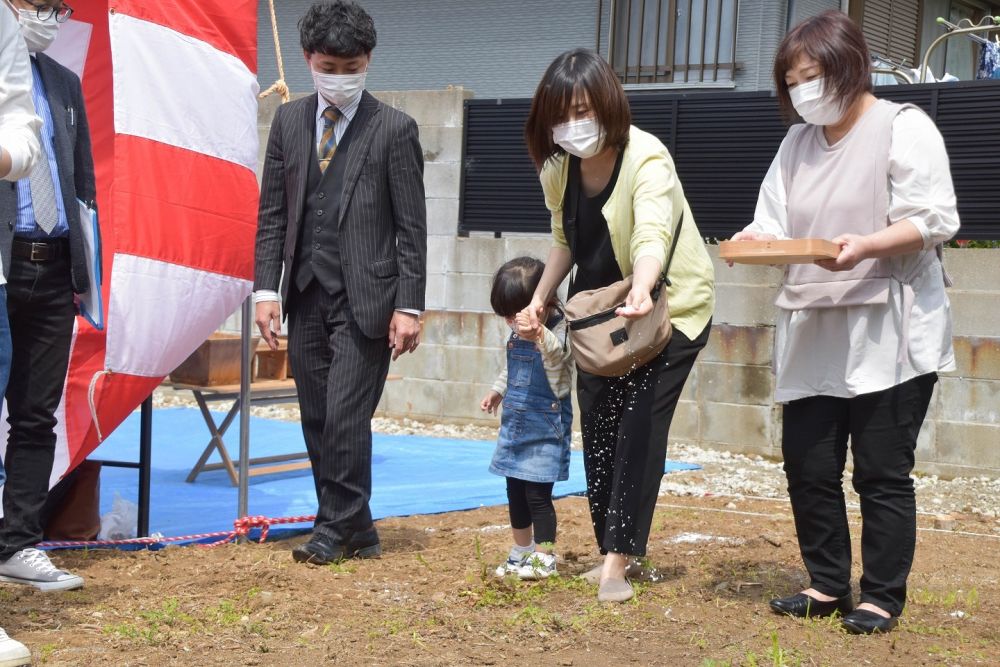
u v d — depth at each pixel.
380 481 7.41
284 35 14.95
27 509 4.27
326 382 5.11
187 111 4.99
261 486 7.16
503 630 3.81
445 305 9.88
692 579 4.62
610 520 4.21
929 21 13.84
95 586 4.33
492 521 6.20
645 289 3.81
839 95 3.73
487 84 13.45
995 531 6.25
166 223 4.91
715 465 8.26
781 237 4.01
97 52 5.25
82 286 4.30
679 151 8.90
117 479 7.30
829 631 3.85
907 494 3.85
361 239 4.91
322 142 4.99
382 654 3.54
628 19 12.37
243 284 5.23
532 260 4.77
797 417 3.98
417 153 5.00
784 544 5.45
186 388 7.17
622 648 3.63
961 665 3.52
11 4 4.06
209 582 4.43
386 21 13.98
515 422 4.62
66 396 4.80
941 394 7.93
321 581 4.49
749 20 11.65
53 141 4.26
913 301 3.77
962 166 7.93
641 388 4.21
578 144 4.01
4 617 3.85
